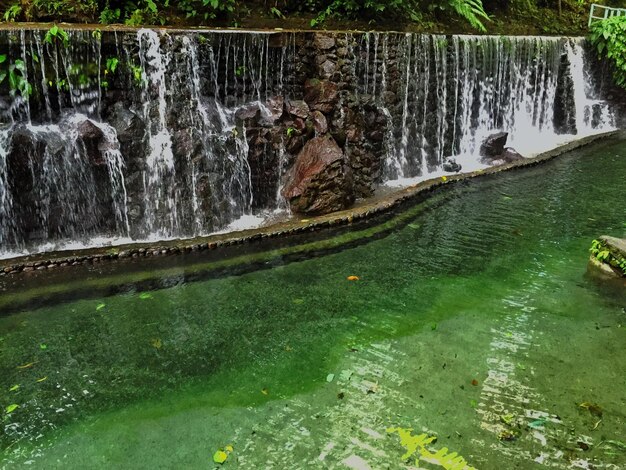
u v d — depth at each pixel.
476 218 6.44
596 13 13.98
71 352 3.89
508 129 9.95
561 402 3.39
